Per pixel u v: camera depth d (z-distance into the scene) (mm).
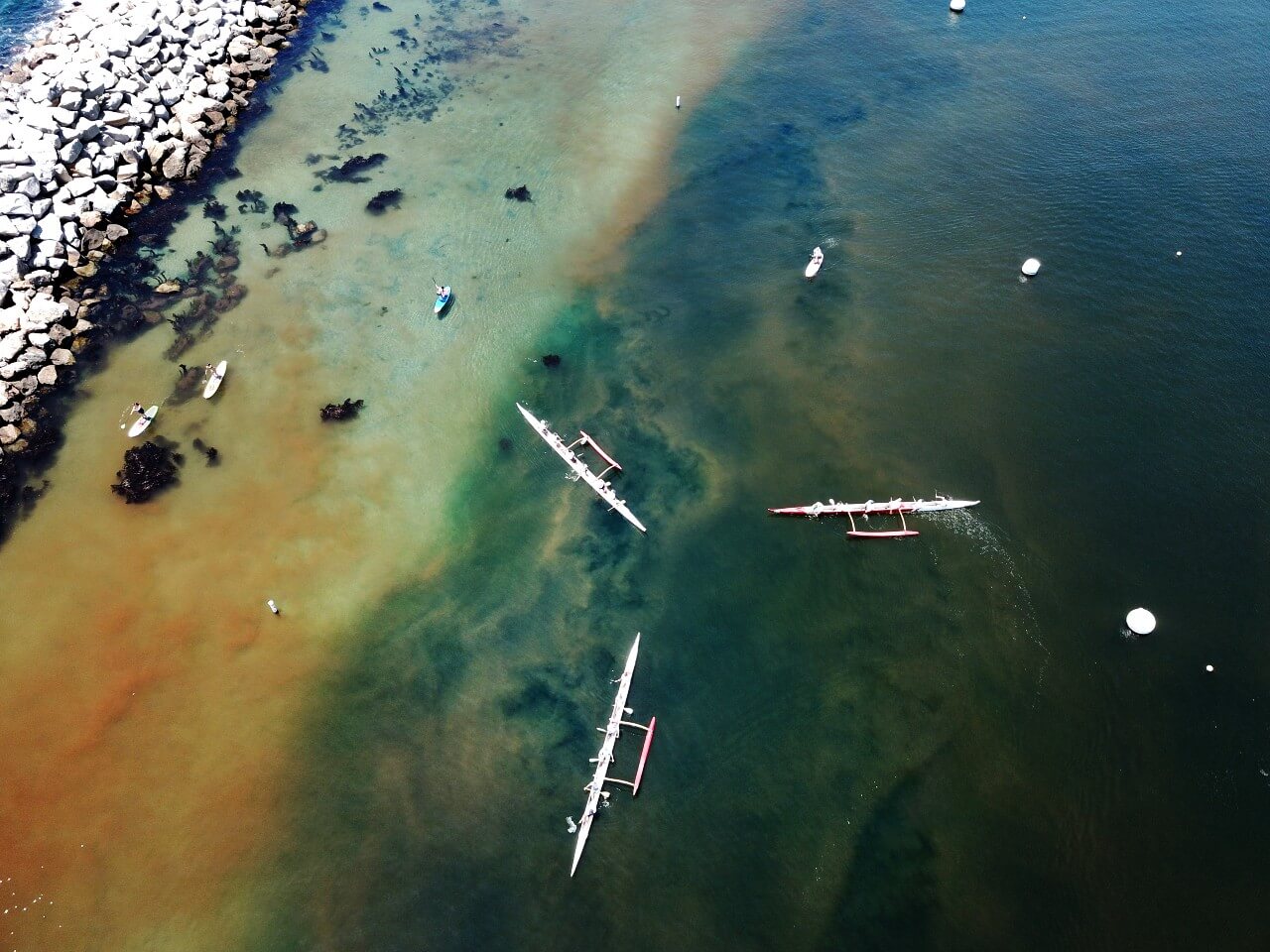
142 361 56156
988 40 88375
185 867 36594
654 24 90188
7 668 42438
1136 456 50656
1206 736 39781
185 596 45219
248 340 57594
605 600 45406
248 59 80438
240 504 49062
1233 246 62844
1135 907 35344
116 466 50719
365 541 47750
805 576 46281
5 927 34969
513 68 83188
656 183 71062
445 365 56688
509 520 48969
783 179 71438
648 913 35594
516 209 67938
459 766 39719
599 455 51812
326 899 35938
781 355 57625
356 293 60938
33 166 61312
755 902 35844
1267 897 35438
